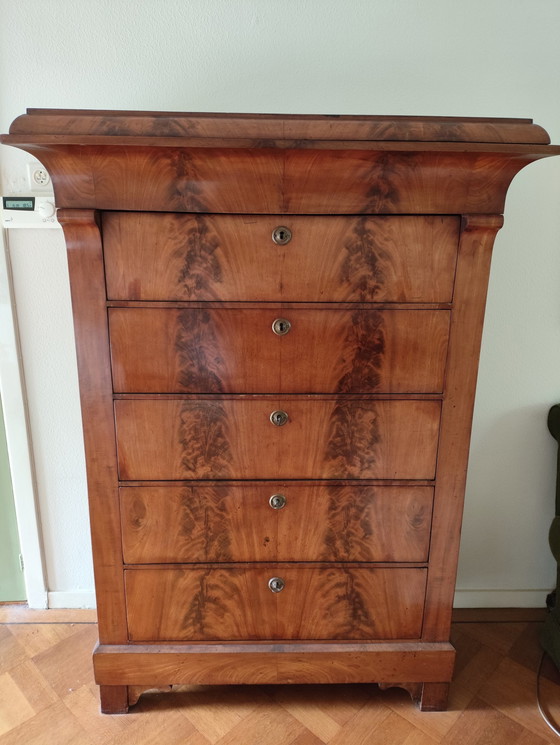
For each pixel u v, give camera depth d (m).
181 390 1.12
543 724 1.33
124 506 1.18
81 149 0.96
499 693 1.41
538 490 1.66
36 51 1.31
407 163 1.00
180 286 1.06
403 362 1.12
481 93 1.38
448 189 1.02
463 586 1.72
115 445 1.15
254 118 1.01
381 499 1.20
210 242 1.04
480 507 1.67
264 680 1.29
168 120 0.96
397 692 1.42
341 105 1.37
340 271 1.07
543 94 1.38
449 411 1.15
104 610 1.25
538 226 1.45
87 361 1.10
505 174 1.02
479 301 1.09
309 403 1.13
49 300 1.45
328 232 1.05
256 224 1.04
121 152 0.97
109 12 1.29
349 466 1.17
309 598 1.25
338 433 1.15
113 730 1.30
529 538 1.70
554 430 1.54
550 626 1.51
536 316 1.52
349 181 1.01
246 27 1.32
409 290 1.08
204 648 1.27
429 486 1.19
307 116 1.04
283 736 1.29
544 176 1.42
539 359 1.55
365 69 1.35
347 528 1.21
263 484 1.18
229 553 1.22
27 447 1.53
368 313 1.09
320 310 1.08
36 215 1.38
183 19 1.31
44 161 0.98
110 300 1.07
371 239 1.05
